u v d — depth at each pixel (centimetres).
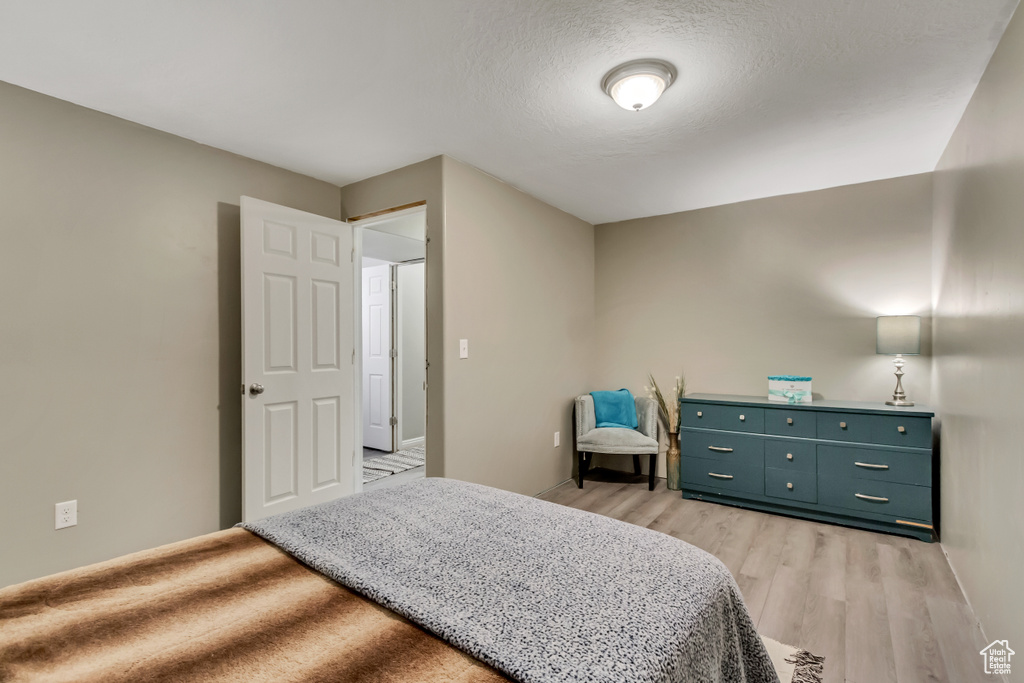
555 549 125
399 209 313
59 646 87
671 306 421
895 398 316
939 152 287
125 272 244
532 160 300
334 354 323
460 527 139
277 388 289
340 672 79
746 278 387
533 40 184
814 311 361
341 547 126
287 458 294
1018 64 160
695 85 214
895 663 174
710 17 171
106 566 117
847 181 339
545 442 383
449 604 98
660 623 93
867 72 203
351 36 180
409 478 422
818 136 265
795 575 240
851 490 303
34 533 214
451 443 291
